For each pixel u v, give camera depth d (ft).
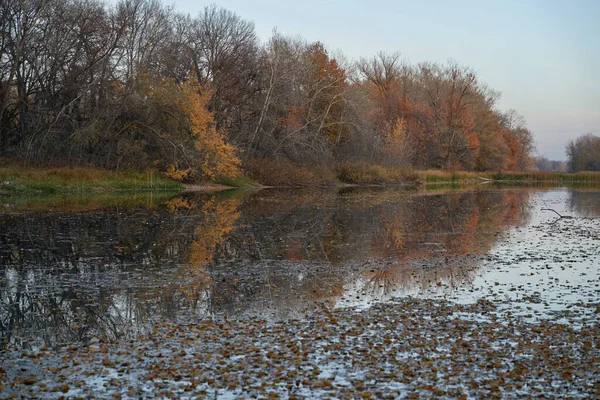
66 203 111.24
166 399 23.56
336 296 41.16
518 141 395.55
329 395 23.90
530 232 78.84
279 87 186.91
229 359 27.71
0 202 109.60
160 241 66.08
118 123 150.10
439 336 31.45
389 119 264.93
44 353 28.66
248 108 191.52
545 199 152.35
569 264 54.29
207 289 43.09
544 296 41.39
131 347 29.66
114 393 24.00
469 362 27.53
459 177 278.26
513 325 33.60
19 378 25.46
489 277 48.29
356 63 301.22
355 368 26.71
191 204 116.26
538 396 23.85
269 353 28.27
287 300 39.83
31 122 139.85
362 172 214.69
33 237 67.46
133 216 91.15
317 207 114.21
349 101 205.26
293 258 56.70
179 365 26.91
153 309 37.37
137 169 155.02
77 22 142.31
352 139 215.51
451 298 40.81
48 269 49.78
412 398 23.67
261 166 188.96
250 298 40.40
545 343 30.35
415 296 41.42
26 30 134.41
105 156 151.94
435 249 63.10
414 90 298.76
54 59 139.85
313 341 30.42
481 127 322.14
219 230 76.38
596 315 35.99
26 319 35.14
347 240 69.26
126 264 52.42
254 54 185.37
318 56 209.46
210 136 159.12
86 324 34.12
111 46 145.48
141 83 149.18
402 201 135.54
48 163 141.38
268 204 120.16
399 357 28.19
